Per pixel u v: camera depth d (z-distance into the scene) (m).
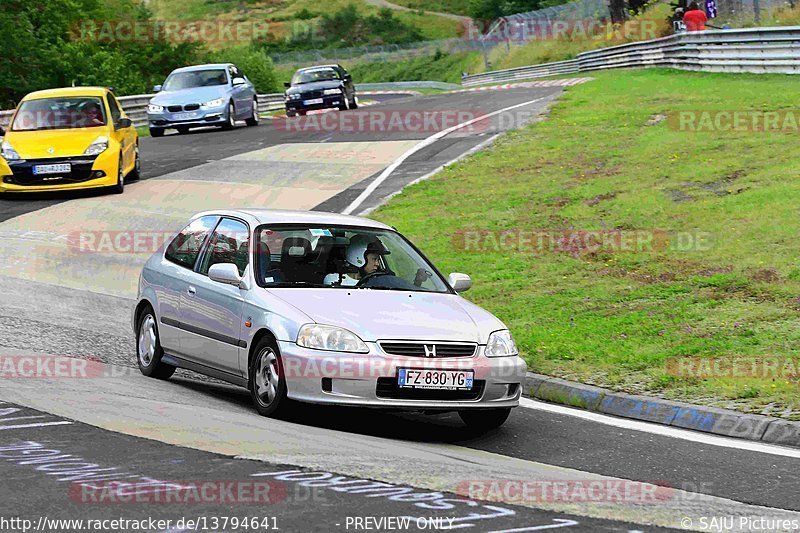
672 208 27.41
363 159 40.62
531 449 12.84
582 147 37.19
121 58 97.06
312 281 14.27
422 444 12.64
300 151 43.84
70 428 11.66
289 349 13.01
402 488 9.73
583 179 32.25
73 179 34.78
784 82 45.62
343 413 14.33
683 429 14.34
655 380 16.12
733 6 71.94
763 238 23.64
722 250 23.34
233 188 36.44
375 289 14.38
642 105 44.78
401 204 31.95
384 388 12.79
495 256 25.48
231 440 11.38
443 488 9.85
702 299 20.31
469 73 146.00
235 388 16.53
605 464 12.12
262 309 13.67
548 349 18.11
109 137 35.66
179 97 56.00
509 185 32.88
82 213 32.94
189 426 12.04
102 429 11.65
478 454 12.27
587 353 17.78
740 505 10.16
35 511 8.54
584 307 20.80
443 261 25.52
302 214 15.67
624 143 36.75
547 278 23.28
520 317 20.58
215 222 15.89
